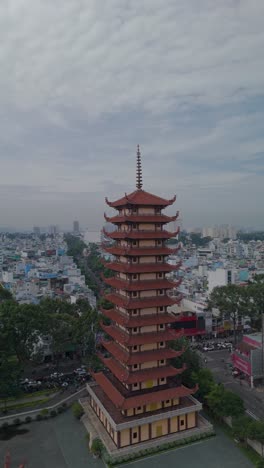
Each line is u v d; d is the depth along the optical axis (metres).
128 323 57.19
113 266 64.06
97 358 85.06
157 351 59.78
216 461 53.25
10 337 75.75
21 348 78.94
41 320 81.25
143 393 58.09
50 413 67.31
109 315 64.81
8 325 75.44
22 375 80.94
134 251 58.41
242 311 105.88
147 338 58.31
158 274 60.84
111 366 63.34
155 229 61.09
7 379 68.94
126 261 60.78
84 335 86.19
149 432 56.94
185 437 58.25
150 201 59.91
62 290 151.00
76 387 77.81
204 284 174.25
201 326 115.88
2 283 172.75
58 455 55.53
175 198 60.31
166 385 60.59
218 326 119.19
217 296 111.25
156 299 59.97
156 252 59.34
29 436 60.81
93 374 71.38
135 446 54.91
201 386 68.12
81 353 95.38
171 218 61.06
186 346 75.12
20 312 79.50
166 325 61.22
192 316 114.94
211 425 60.88
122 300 60.81
